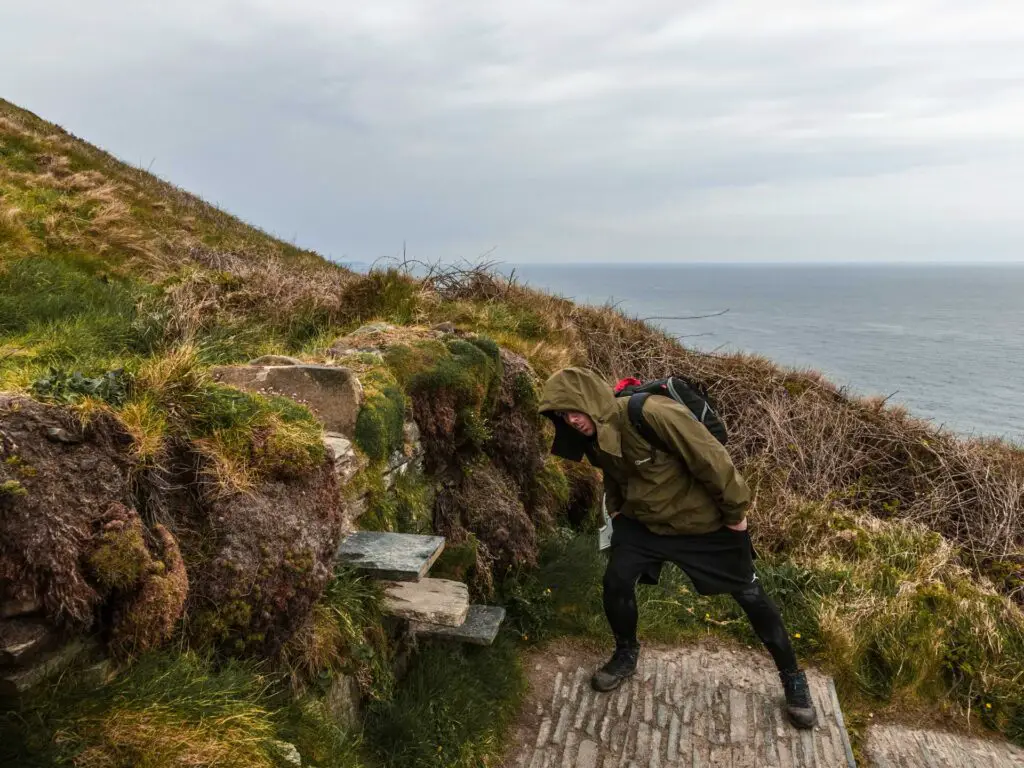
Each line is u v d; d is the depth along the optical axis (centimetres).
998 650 412
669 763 308
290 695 234
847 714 374
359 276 702
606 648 402
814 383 847
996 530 615
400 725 287
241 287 653
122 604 175
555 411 316
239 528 211
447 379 419
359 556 292
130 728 167
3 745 150
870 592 456
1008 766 347
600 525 570
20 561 152
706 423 310
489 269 884
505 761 310
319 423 273
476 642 353
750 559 324
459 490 430
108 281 647
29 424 170
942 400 2816
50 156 1167
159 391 225
